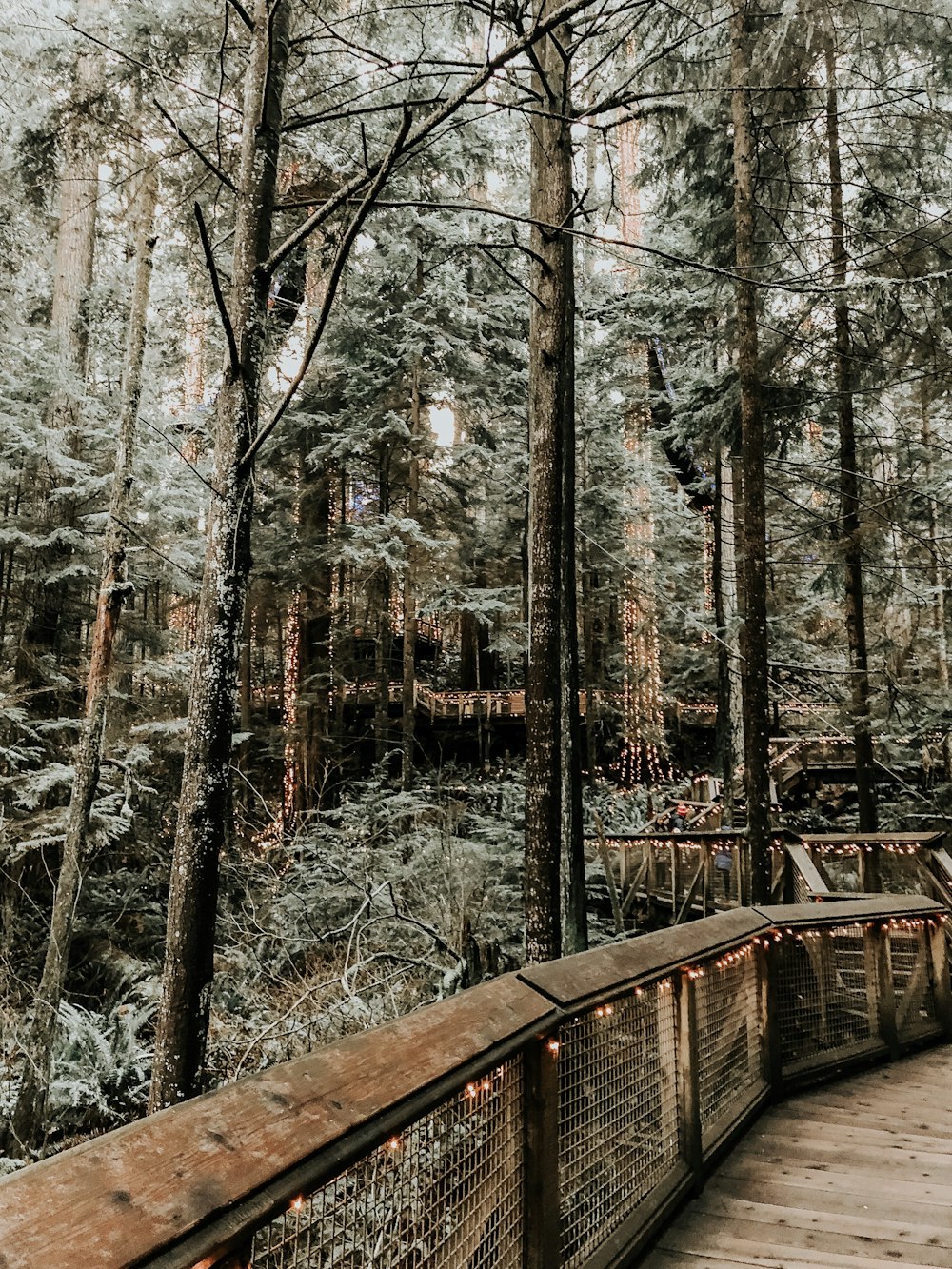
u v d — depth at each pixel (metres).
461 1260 1.69
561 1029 2.27
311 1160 1.21
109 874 9.32
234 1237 1.02
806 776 16.92
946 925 6.00
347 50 3.74
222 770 3.04
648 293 13.46
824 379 11.26
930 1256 2.65
